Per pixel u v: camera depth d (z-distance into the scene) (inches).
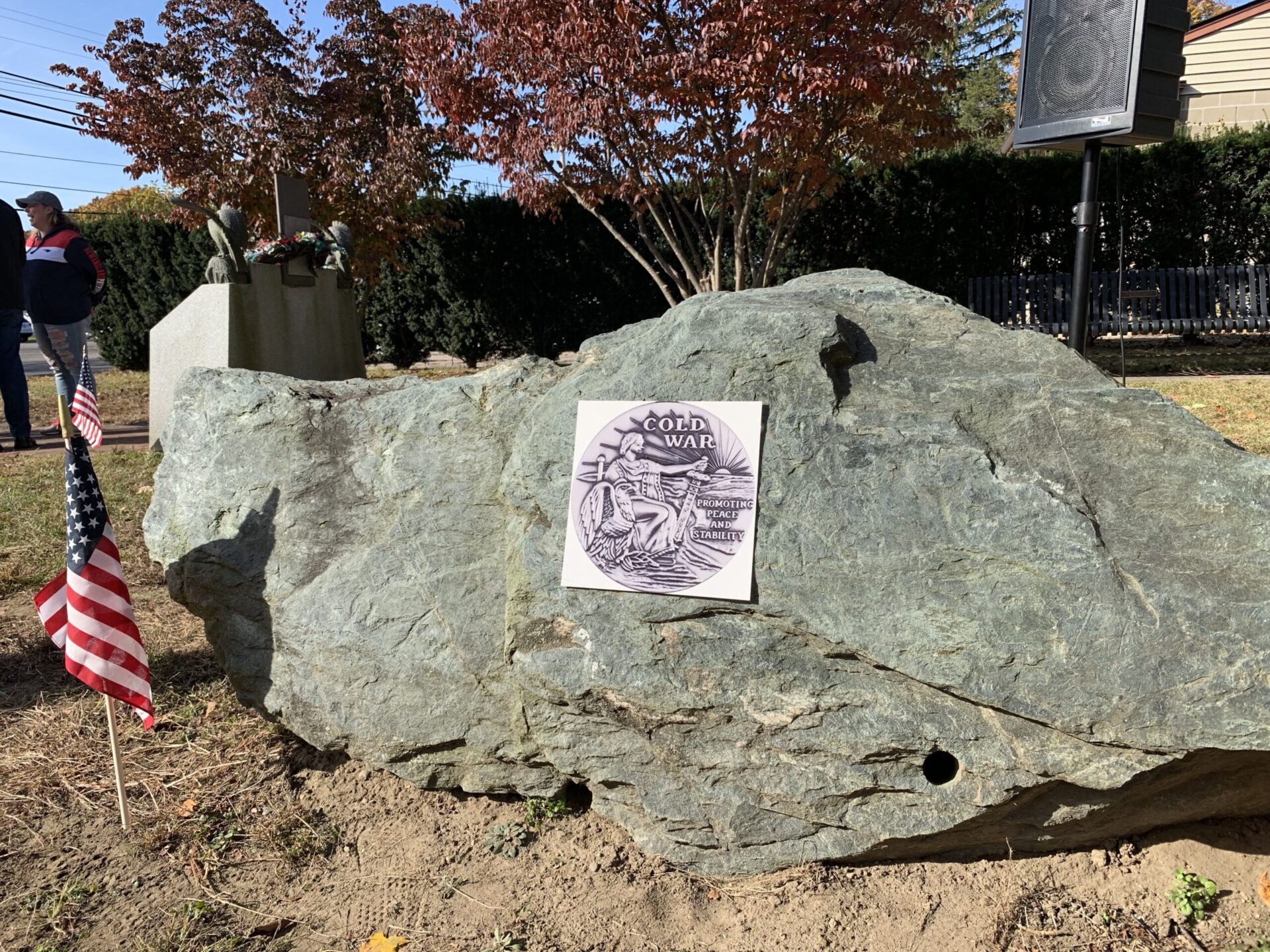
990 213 532.1
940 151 628.1
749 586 105.8
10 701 166.1
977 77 1365.7
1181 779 102.2
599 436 116.7
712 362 112.6
